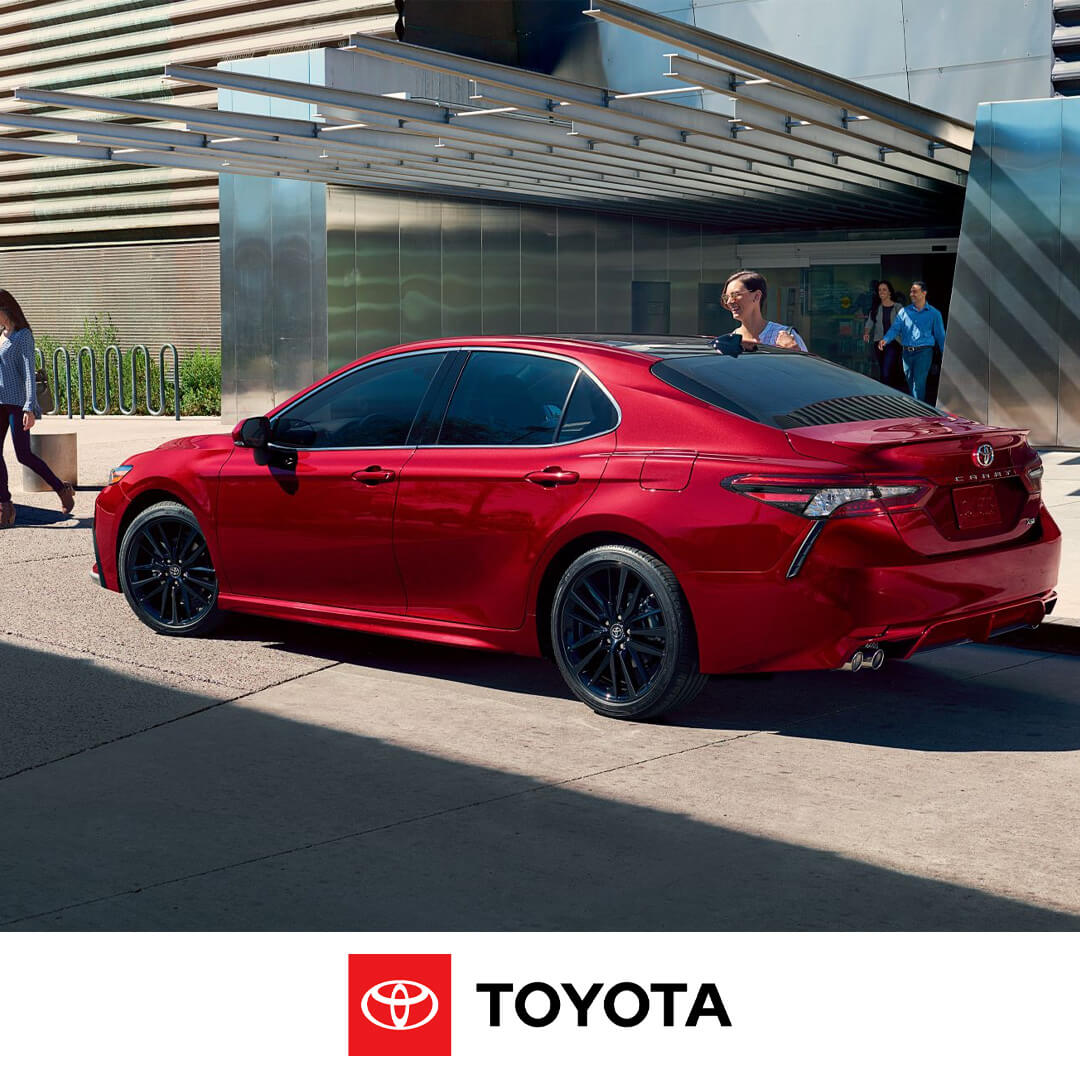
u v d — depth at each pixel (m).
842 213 21.97
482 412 6.33
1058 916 3.87
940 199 19.69
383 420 6.65
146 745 5.50
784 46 20.34
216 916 3.88
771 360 6.42
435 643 6.84
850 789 4.95
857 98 12.92
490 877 4.16
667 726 5.78
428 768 5.21
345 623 6.72
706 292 24.22
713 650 5.54
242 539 7.04
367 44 10.34
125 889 4.07
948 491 5.57
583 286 21.81
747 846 4.39
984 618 5.70
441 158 15.52
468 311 20.23
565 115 12.77
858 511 5.35
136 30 24.47
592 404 6.02
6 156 26.80
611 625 5.82
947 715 5.94
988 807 4.76
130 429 19.38
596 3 9.48
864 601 5.34
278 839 4.48
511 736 5.63
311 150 15.55
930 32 19.20
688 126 13.59
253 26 22.72
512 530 6.04
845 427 5.77
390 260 19.28
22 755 5.36
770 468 5.46
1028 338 15.66
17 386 11.06
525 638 6.09
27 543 10.28
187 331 23.92
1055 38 18.28
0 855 4.34
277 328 19.33
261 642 7.30
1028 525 5.98
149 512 7.46
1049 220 15.45
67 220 25.67
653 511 5.63
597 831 4.54
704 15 20.98
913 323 16.19
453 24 21.17
